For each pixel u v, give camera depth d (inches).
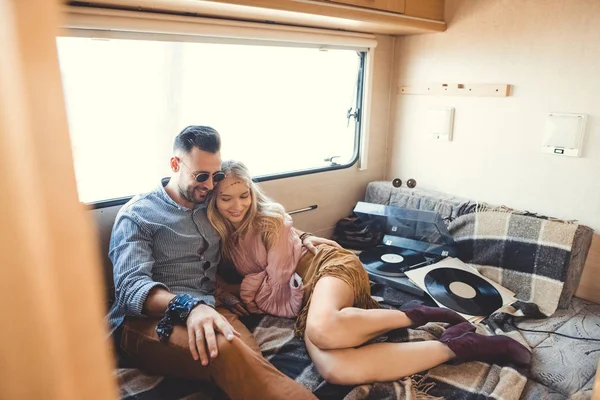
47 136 9.3
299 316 58.6
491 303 64.9
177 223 57.8
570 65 67.2
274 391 44.0
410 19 74.4
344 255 61.6
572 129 67.9
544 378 50.4
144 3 53.7
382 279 71.9
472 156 82.0
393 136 95.7
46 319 10.0
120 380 49.3
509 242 70.1
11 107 8.8
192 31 61.6
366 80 87.9
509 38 73.5
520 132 74.5
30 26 8.7
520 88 73.4
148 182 66.5
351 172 92.7
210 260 61.6
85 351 10.7
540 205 74.2
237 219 61.1
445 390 47.7
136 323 51.3
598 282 67.8
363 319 51.3
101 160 61.0
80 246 10.2
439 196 84.3
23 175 9.1
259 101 75.7
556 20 67.6
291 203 83.6
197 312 47.8
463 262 75.5
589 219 68.7
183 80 65.8
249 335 54.5
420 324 54.9
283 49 76.1
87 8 52.9
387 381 48.4
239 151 75.6
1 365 9.8
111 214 61.9
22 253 9.4
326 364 49.0
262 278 63.3
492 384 48.3
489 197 81.0
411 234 80.0
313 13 60.5
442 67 84.0
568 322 62.4
